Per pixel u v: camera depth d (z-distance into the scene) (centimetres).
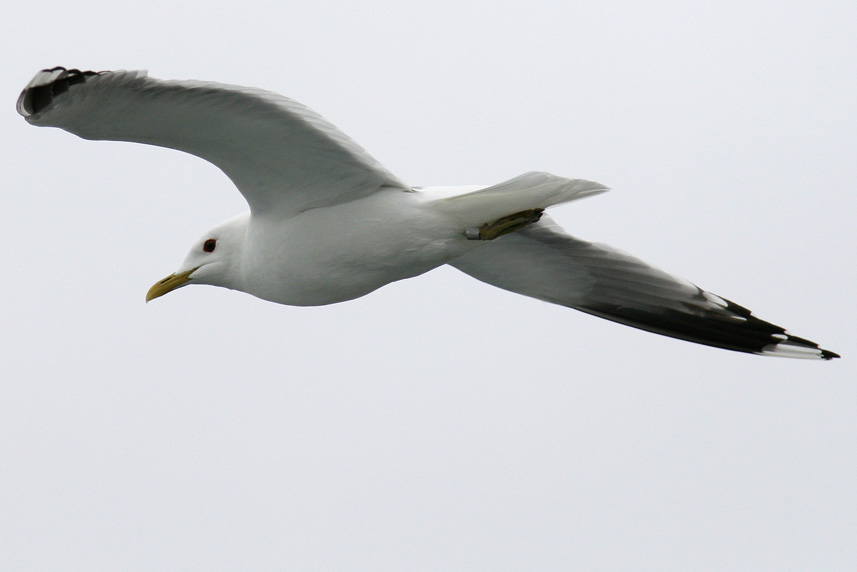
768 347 1437
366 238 1189
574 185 1141
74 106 1015
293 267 1213
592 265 1404
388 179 1169
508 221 1189
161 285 1306
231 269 1295
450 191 1185
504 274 1440
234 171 1164
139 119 1057
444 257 1217
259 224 1218
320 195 1178
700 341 1452
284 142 1114
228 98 1043
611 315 1462
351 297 1242
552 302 1470
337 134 1103
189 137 1104
